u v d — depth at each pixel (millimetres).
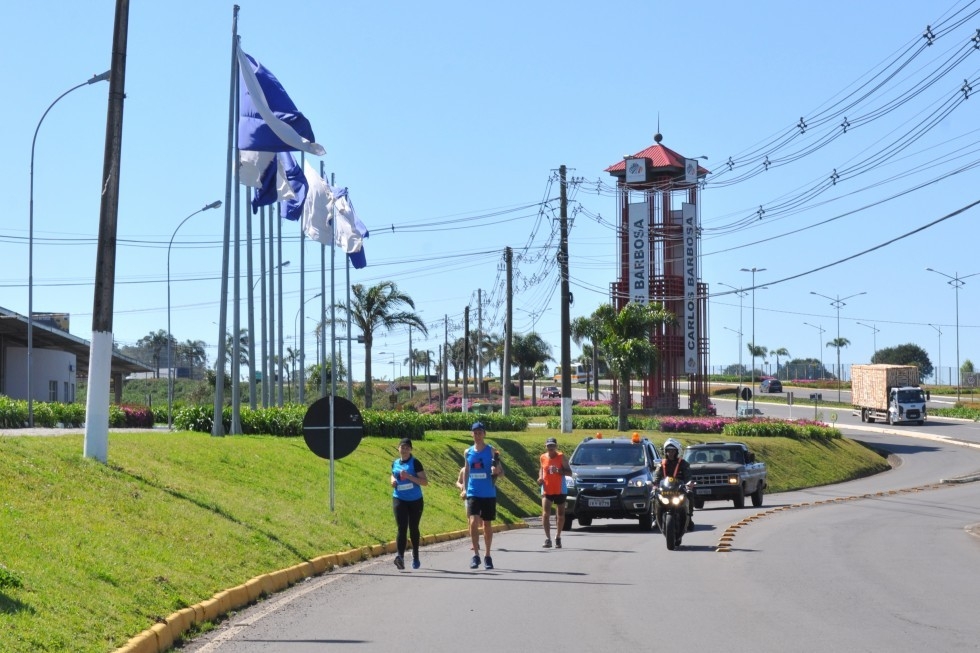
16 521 11367
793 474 47625
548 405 91062
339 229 37062
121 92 17219
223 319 26391
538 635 10094
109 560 11125
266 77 26359
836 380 144000
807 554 17344
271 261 41000
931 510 28656
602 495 24062
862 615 11203
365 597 12695
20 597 8938
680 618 11023
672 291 66000
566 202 48500
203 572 12164
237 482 18922
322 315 43125
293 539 15711
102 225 16734
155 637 9352
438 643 9719
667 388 66500
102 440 16109
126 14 17188
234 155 26438
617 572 15070
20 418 39125
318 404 19062
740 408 98500
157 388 111688
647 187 66750
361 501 21094
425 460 31188
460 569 15570
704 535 21594
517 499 33625
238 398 27984
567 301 48656
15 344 56969
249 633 10359
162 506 14453
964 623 10711
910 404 79625
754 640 9781
